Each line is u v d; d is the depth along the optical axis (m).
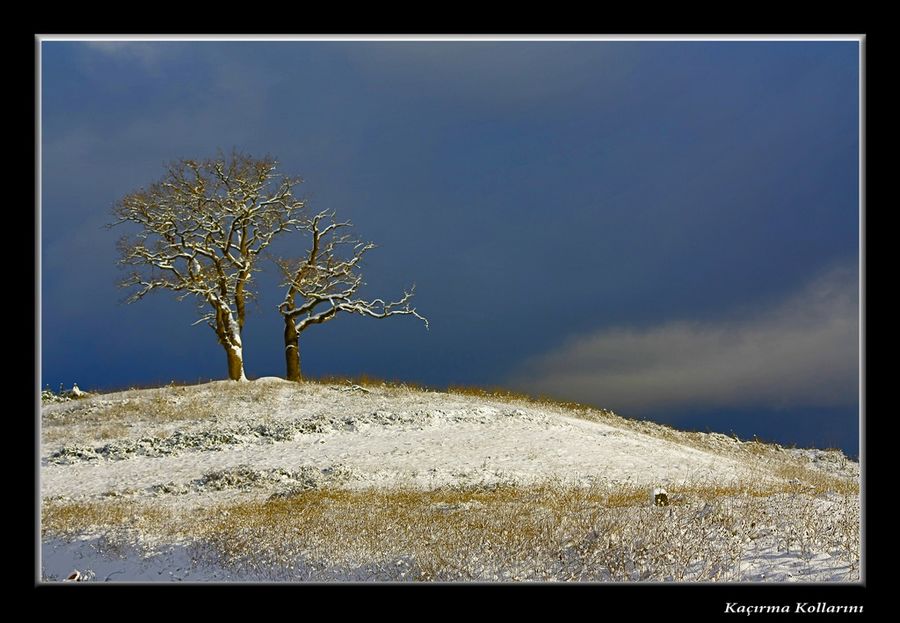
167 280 42.44
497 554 11.13
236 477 22.03
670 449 28.59
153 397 33.78
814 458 33.91
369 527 13.74
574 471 22.59
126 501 19.64
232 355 41.53
